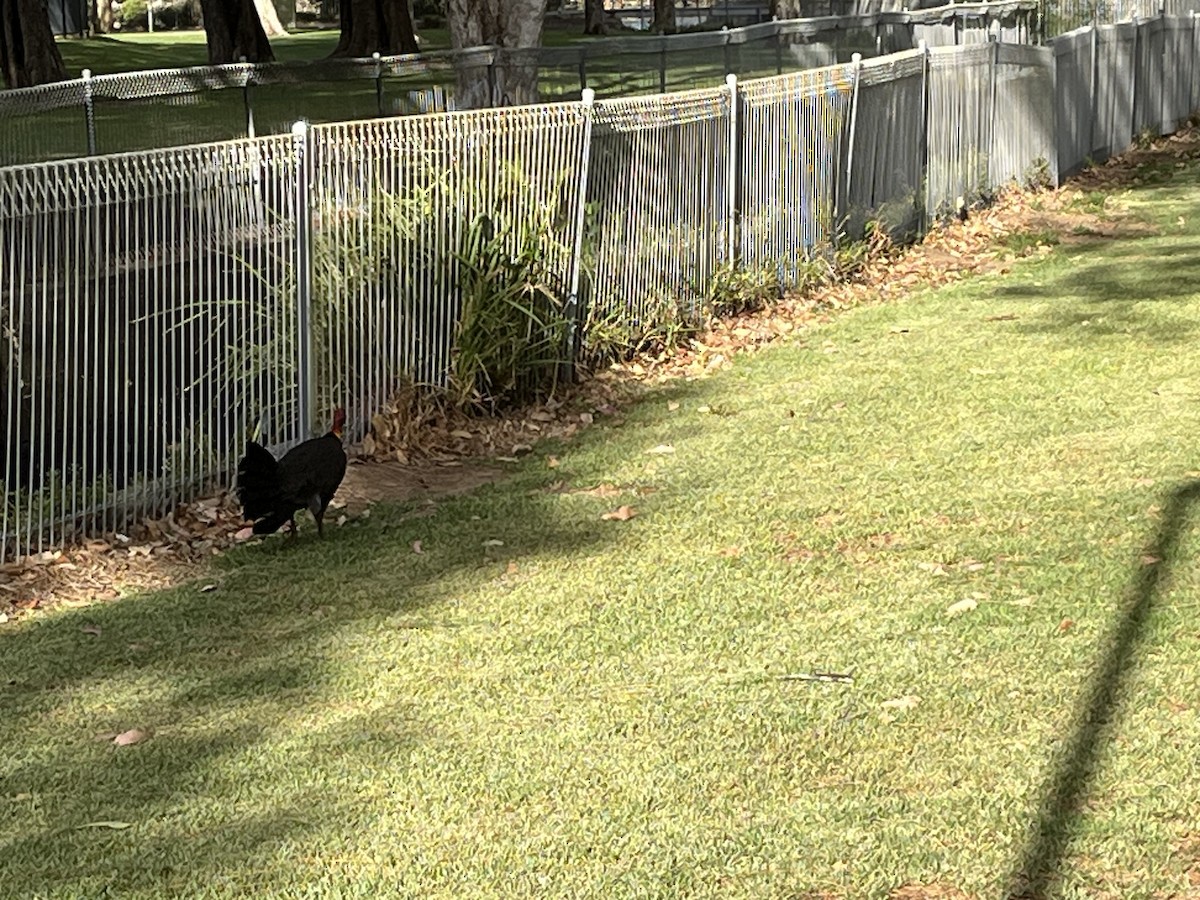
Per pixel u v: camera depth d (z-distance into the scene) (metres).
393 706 9.33
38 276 11.05
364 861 7.82
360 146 12.52
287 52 49.38
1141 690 8.99
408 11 38.12
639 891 7.36
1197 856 7.36
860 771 8.39
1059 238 17.81
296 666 9.74
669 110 14.57
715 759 8.62
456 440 12.89
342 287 12.43
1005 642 9.46
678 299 14.84
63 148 19.42
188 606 10.48
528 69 17.42
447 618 10.15
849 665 9.38
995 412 12.62
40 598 10.70
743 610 9.99
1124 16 26.73
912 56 17.52
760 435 12.56
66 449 11.20
